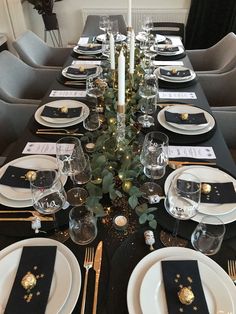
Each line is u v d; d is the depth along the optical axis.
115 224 0.94
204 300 0.71
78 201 1.01
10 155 1.27
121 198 1.02
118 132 1.04
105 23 2.57
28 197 1.02
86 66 2.07
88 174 1.04
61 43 4.13
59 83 1.90
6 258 0.81
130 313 0.69
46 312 0.70
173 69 1.97
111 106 1.30
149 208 0.92
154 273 0.77
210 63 2.64
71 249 0.87
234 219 0.94
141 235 0.91
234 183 1.06
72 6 3.83
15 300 0.72
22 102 1.85
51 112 1.50
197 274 0.76
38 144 1.32
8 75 2.04
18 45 2.39
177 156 1.23
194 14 3.58
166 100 1.68
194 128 1.37
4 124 1.76
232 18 3.46
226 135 1.73
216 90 2.18
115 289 0.77
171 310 0.69
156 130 1.39
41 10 3.47
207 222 0.91
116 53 1.77
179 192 0.91
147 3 3.70
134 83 1.50
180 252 0.83
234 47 2.33
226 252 0.86
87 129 1.40
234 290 0.74
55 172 1.03
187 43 3.82
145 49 2.14
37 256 0.81
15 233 0.92
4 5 3.33
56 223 0.94
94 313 0.72
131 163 0.98
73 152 1.06
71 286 0.75
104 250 0.87
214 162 1.20
